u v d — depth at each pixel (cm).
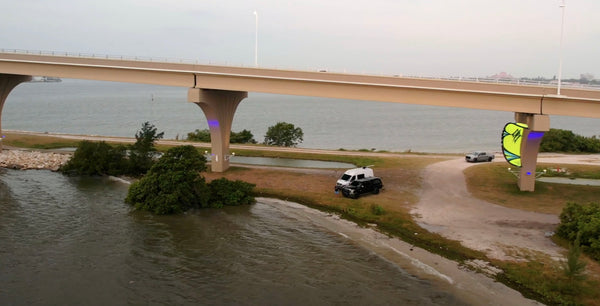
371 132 15850
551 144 8906
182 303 2636
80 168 5697
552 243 3459
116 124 15850
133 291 2767
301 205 4559
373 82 4891
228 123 6016
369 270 3091
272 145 9494
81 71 6044
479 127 18025
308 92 5222
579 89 4378
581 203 4503
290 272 3062
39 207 4362
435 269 3086
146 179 4519
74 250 3359
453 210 4297
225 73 5309
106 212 4253
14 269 3022
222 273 3034
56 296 2686
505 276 2956
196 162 4625
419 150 11631
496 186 5159
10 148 7362
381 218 4084
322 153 7662
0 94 7000
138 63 5647
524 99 4612
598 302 2592
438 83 4709
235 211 4372
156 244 3509
